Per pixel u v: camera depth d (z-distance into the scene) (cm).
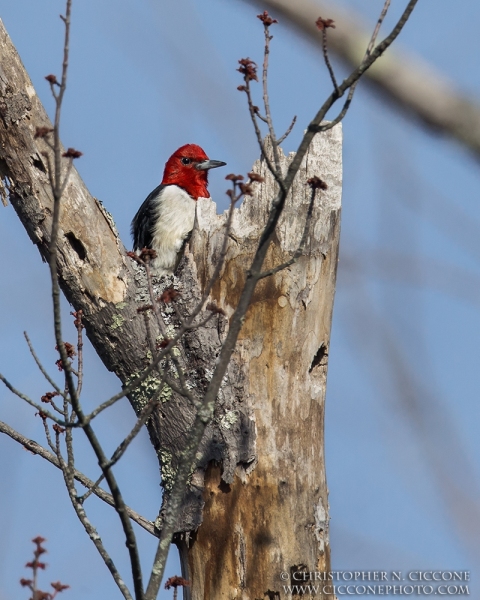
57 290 756
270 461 1019
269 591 988
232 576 995
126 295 1063
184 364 1042
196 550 1009
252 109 790
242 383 1034
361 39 512
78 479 1050
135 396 1060
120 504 785
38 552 720
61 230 1058
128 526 785
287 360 1048
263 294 1055
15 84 1052
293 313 1055
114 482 783
